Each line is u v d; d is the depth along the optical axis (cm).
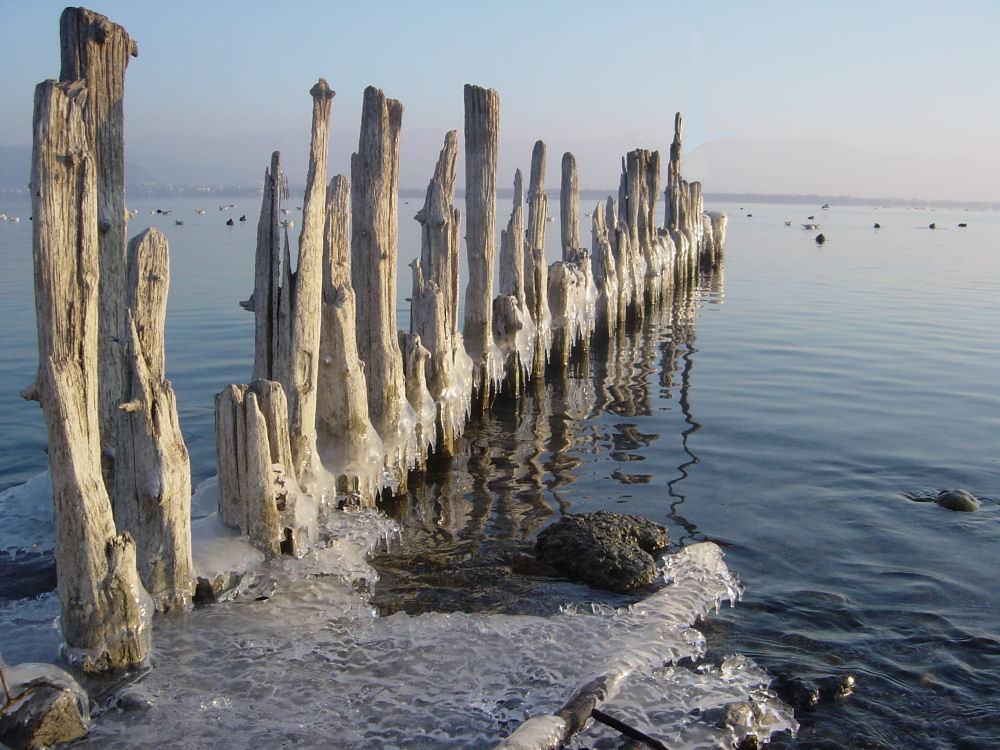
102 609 270
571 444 484
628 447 480
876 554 359
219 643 288
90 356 261
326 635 296
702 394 586
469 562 350
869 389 596
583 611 317
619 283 779
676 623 308
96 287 259
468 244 497
